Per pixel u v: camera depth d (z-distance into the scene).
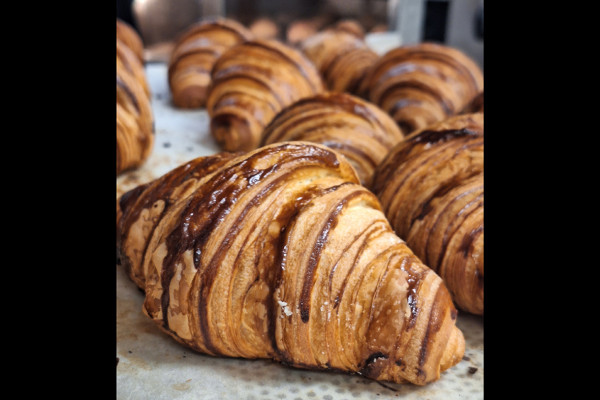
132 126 0.41
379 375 0.25
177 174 0.29
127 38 0.59
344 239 0.25
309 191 0.26
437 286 0.25
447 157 0.32
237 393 0.25
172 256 0.25
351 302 0.24
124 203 0.30
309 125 0.38
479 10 0.73
